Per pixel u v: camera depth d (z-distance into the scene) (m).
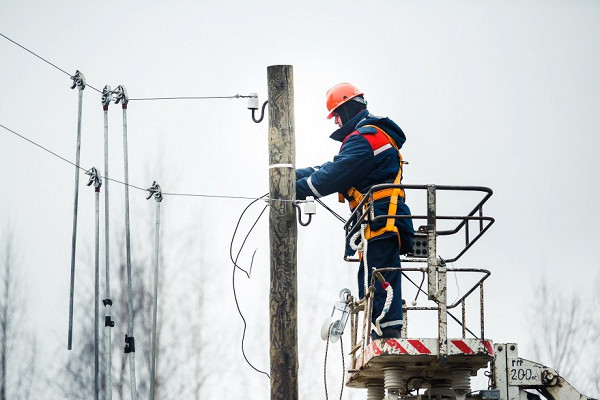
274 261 21.06
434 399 17.84
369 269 19.12
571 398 20.28
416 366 17.47
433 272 17.09
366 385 19.73
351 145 19.83
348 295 20.08
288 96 21.66
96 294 26.75
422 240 21.17
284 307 20.91
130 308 26.83
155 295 26.52
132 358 26.61
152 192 26.83
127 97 27.05
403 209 19.66
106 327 26.75
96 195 26.97
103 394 39.75
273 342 20.89
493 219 17.77
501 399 20.33
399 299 19.03
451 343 16.77
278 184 21.23
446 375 17.91
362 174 19.77
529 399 20.47
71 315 26.56
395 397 17.38
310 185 20.06
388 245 19.17
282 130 21.48
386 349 16.78
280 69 21.77
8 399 40.50
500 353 20.52
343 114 20.94
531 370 20.38
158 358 40.34
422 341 16.86
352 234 19.25
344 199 20.62
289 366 20.78
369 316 17.66
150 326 40.84
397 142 20.16
